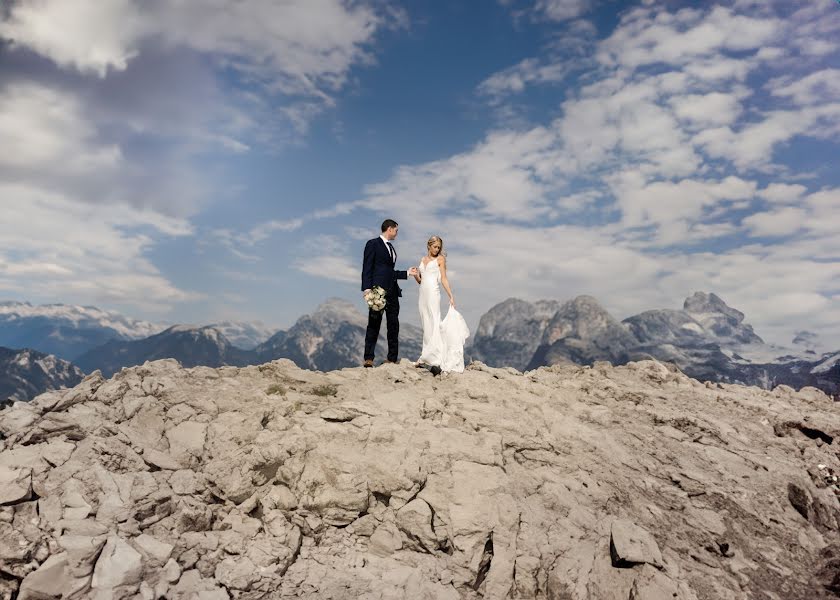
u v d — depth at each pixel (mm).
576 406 10586
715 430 10219
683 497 8102
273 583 5840
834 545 7504
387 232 11766
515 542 6676
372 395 9656
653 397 11789
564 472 8180
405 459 7520
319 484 7180
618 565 6449
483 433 8547
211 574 5738
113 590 4977
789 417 11258
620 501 7832
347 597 5797
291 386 9609
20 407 7152
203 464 7254
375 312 11633
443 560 6598
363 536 6918
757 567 7031
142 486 6336
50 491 5805
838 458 9859
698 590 6340
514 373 11953
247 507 6902
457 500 7070
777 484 8734
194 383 9117
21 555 4945
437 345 11234
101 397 7871
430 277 11562
